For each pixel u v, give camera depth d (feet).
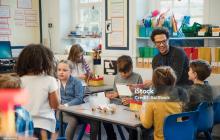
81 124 11.51
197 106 8.85
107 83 16.75
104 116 8.99
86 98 12.01
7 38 18.58
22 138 3.50
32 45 7.38
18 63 7.27
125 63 11.89
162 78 8.12
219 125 12.90
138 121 8.41
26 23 19.35
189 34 13.87
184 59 10.25
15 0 18.75
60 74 11.82
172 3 15.74
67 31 19.66
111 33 16.42
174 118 7.82
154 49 14.83
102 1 16.69
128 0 15.57
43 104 7.25
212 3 14.34
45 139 7.18
